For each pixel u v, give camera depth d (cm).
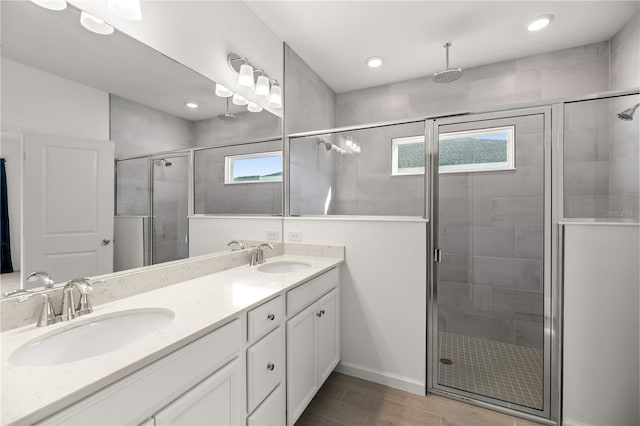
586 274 158
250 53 203
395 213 207
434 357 193
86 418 64
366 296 208
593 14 204
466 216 188
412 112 303
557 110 166
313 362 172
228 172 190
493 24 216
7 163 96
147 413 78
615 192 157
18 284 96
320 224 222
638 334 149
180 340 85
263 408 127
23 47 99
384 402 184
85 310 105
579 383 160
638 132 154
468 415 172
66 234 111
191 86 162
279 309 140
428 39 236
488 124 181
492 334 183
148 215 143
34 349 86
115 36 126
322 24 218
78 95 115
